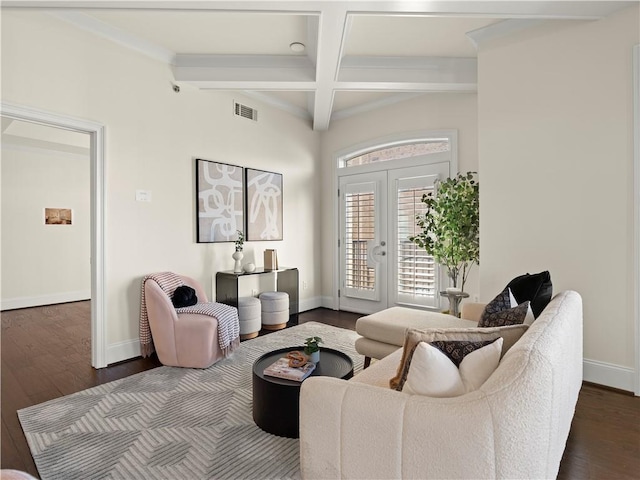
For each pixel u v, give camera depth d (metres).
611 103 2.67
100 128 3.15
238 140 4.45
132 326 3.38
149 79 3.53
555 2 2.50
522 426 1.05
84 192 6.58
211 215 4.09
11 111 2.66
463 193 3.65
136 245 3.42
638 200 2.56
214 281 4.16
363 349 2.91
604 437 2.05
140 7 2.49
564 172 2.88
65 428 2.15
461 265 4.22
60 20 2.92
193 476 1.73
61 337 4.08
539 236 3.00
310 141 5.49
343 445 1.22
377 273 5.04
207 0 2.42
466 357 1.28
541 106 2.98
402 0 2.43
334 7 2.53
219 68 3.75
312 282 5.54
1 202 5.63
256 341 3.84
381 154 5.14
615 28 2.64
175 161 3.76
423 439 1.10
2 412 2.35
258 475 1.73
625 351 2.64
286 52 3.65
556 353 1.23
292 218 5.20
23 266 5.83
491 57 3.24
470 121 4.19
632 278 2.61
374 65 3.79
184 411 2.35
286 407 2.04
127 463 1.82
